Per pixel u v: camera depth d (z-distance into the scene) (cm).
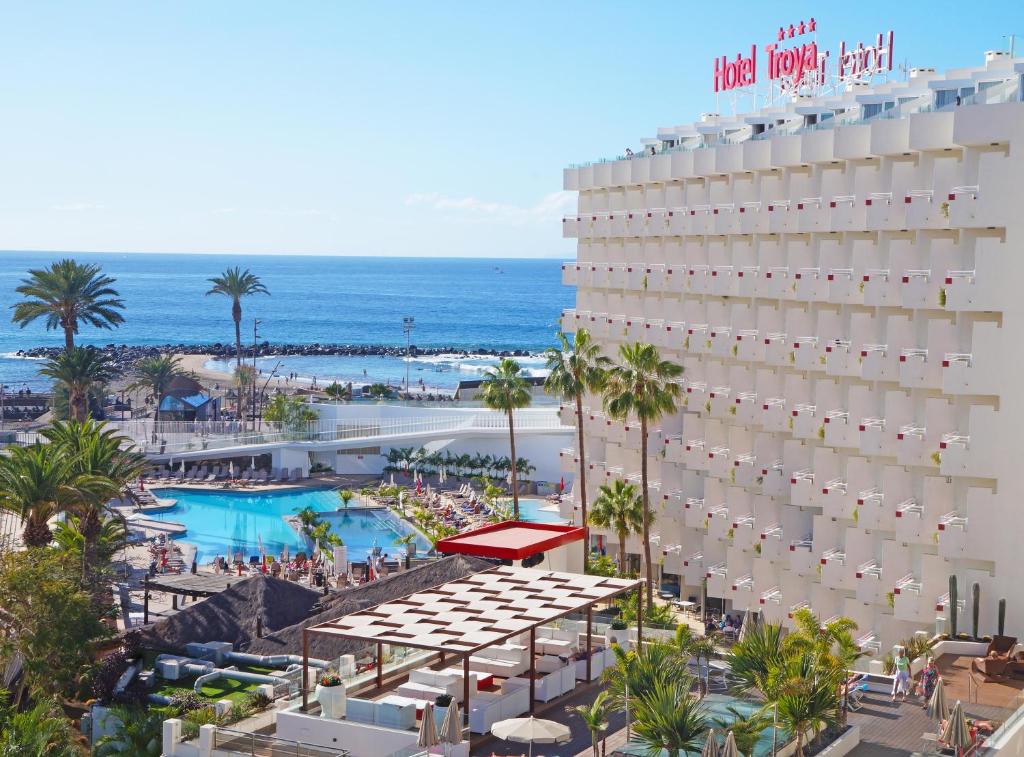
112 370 11538
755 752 3700
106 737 4253
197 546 8700
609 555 7962
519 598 4641
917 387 5591
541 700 4459
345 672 4600
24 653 4938
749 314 6881
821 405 6184
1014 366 5181
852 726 3988
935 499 5494
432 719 3753
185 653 5394
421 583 5831
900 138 5653
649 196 7800
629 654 4141
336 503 10144
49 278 11019
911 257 5678
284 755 3825
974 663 4762
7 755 3641
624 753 3741
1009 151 5191
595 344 8294
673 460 7444
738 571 6756
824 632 4325
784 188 6575
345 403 12575
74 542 6400
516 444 10925
